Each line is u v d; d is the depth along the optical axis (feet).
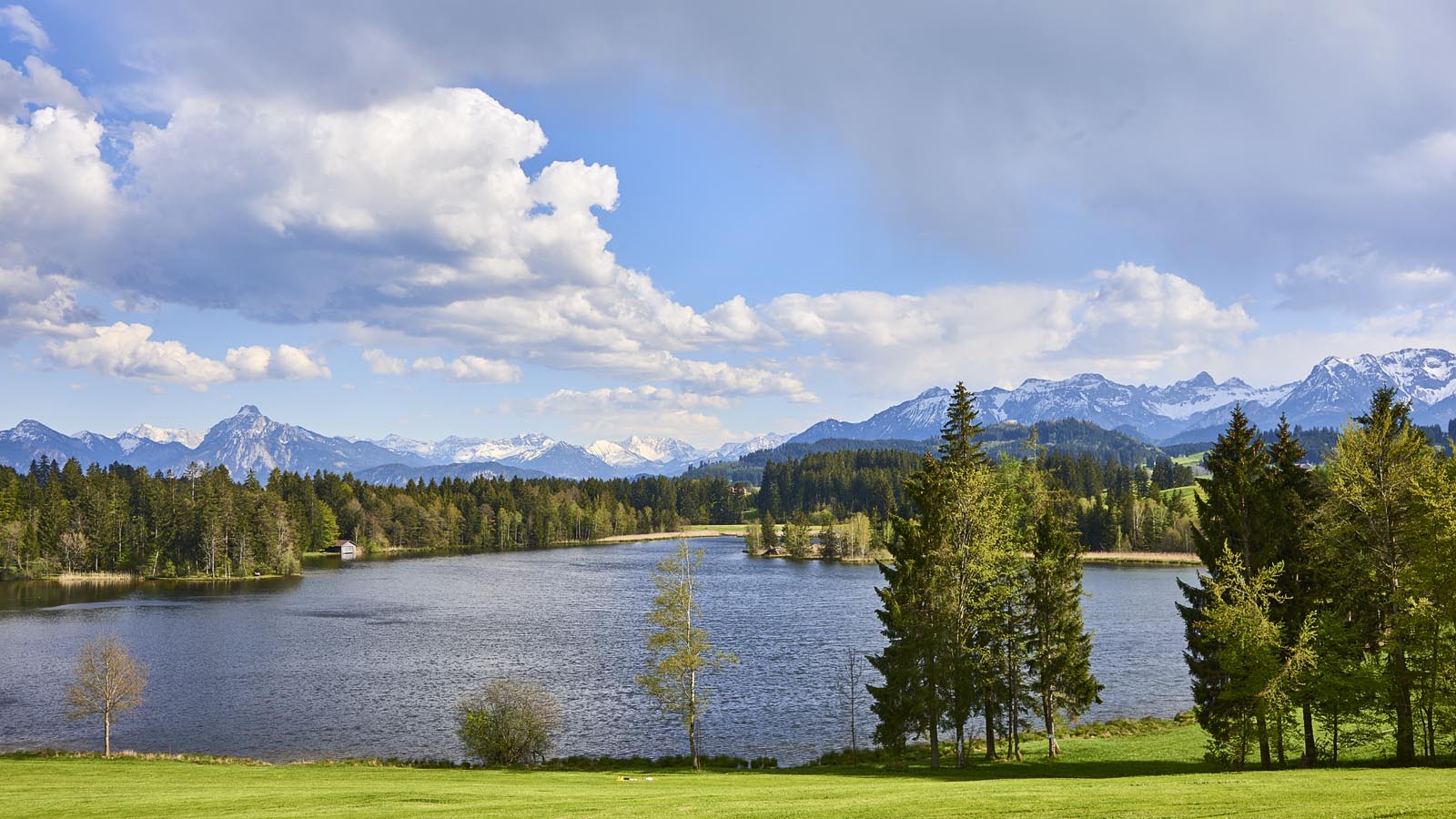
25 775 138.10
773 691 262.26
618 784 133.90
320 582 582.76
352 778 141.38
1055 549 177.99
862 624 385.70
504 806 98.89
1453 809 79.00
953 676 160.25
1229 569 138.31
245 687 267.59
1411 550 134.82
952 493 168.04
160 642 344.69
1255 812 82.02
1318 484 169.78
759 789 119.55
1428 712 132.46
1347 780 104.53
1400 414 160.35
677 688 188.55
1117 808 86.69
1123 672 277.85
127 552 620.49
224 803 104.01
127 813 96.94
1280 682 133.69
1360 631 142.72
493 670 293.23
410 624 392.06
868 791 112.27
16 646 335.26
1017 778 143.13
